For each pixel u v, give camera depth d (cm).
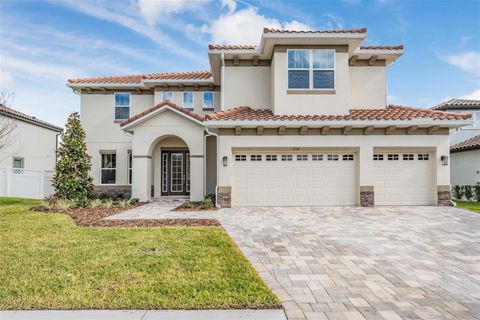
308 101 1548
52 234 905
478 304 493
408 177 1534
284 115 1530
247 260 686
